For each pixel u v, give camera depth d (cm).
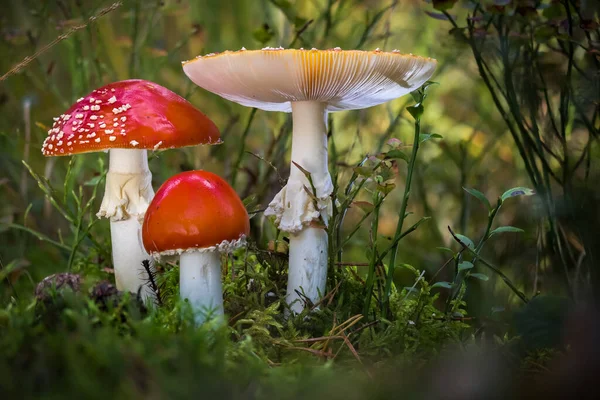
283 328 60
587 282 63
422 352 57
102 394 47
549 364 55
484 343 59
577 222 62
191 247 55
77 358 48
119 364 48
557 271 67
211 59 55
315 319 60
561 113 65
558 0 65
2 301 63
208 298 57
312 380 51
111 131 57
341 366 55
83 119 58
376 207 58
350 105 63
